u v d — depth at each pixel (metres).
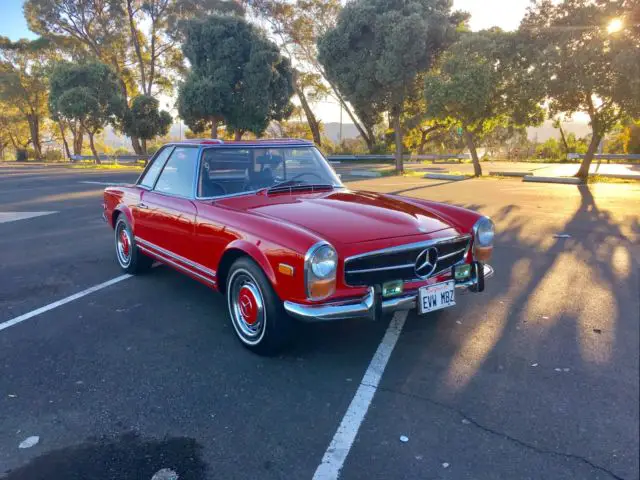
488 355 3.64
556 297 4.85
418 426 2.79
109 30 34.50
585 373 3.35
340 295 3.30
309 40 31.38
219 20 25.92
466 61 17.17
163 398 3.10
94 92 29.45
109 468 2.46
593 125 16.52
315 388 3.22
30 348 3.83
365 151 36.84
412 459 2.51
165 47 36.31
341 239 3.37
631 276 5.51
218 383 3.29
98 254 6.82
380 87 19.92
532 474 2.39
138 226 5.23
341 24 19.38
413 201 4.62
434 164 30.38
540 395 3.09
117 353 3.74
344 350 3.76
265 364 3.56
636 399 3.02
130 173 22.62
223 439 2.69
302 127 41.09
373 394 3.13
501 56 17.05
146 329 4.20
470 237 3.98
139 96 30.69
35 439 2.69
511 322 4.24
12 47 42.12
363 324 4.24
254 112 26.73
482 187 14.70
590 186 14.78
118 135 36.69
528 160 34.94
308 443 2.65
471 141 18.86
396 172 21.08
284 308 3.35
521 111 17.27
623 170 21.38
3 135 57.62
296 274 3.20
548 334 3.99
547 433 2.71
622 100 14.83
